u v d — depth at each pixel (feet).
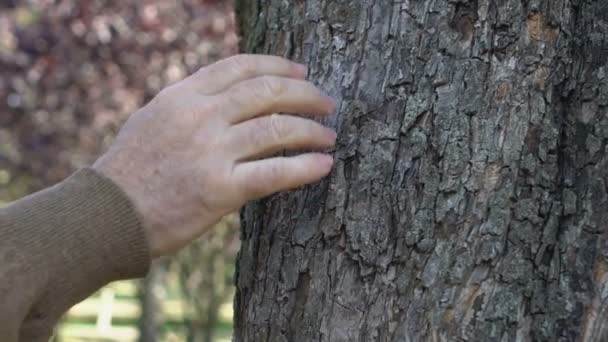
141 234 2.77
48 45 9.09
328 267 2.92
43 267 2.68
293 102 2.82
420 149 2.86
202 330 11.58
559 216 2.86
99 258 2.74
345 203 2.90
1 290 2.64
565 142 2.89
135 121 2.84
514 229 2.82
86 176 2.79
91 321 16.29
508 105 2.84
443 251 2.83
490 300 2.81
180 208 2.79
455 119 2.85
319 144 2.84
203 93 2.82
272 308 2.99
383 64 2.93
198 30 9.05
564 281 2.84
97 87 9.14
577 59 2.90
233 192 2.78
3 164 9.66
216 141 2.79
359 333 2.87
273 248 3.00
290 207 2.98
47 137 9.44
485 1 2.86
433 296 2.83
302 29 3.06
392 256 2.86
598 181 2.86
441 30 2.89
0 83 9.22
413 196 2.86
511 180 2.83
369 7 2.96
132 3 9.00
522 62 2.85
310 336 2.92
